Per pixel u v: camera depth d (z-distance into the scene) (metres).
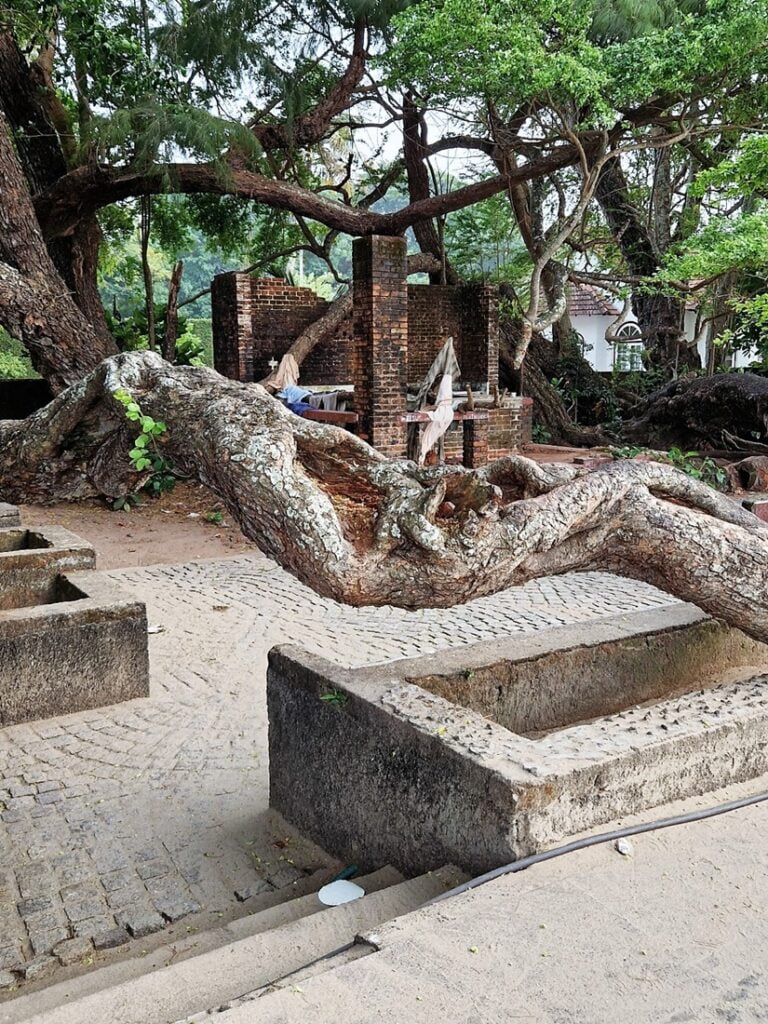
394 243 12.67
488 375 17.09
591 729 2.99
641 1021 1.94
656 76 11.57
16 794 4.23
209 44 14.91
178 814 4.02
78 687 5.27
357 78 15.84
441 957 2.13
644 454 14.42
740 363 26.17
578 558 3.38
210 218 20.33
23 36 13.34
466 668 3.72
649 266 20.80
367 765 3.25
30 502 3.93
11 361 26.84
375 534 3.07
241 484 3.05
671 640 4.39
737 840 2.69
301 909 2.95
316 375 18.28
